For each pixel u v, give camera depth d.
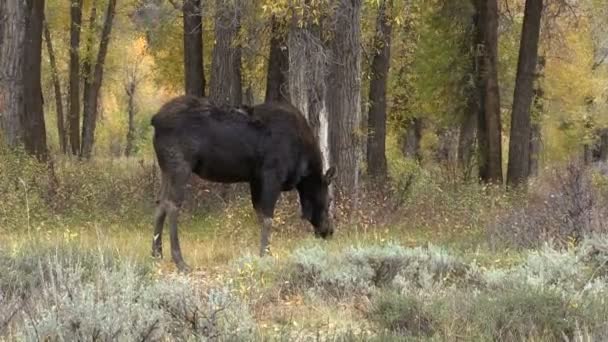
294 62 17.33
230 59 22.56
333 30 17.94
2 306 7.84
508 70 33.41
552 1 31.38
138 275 9.43
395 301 8.88
